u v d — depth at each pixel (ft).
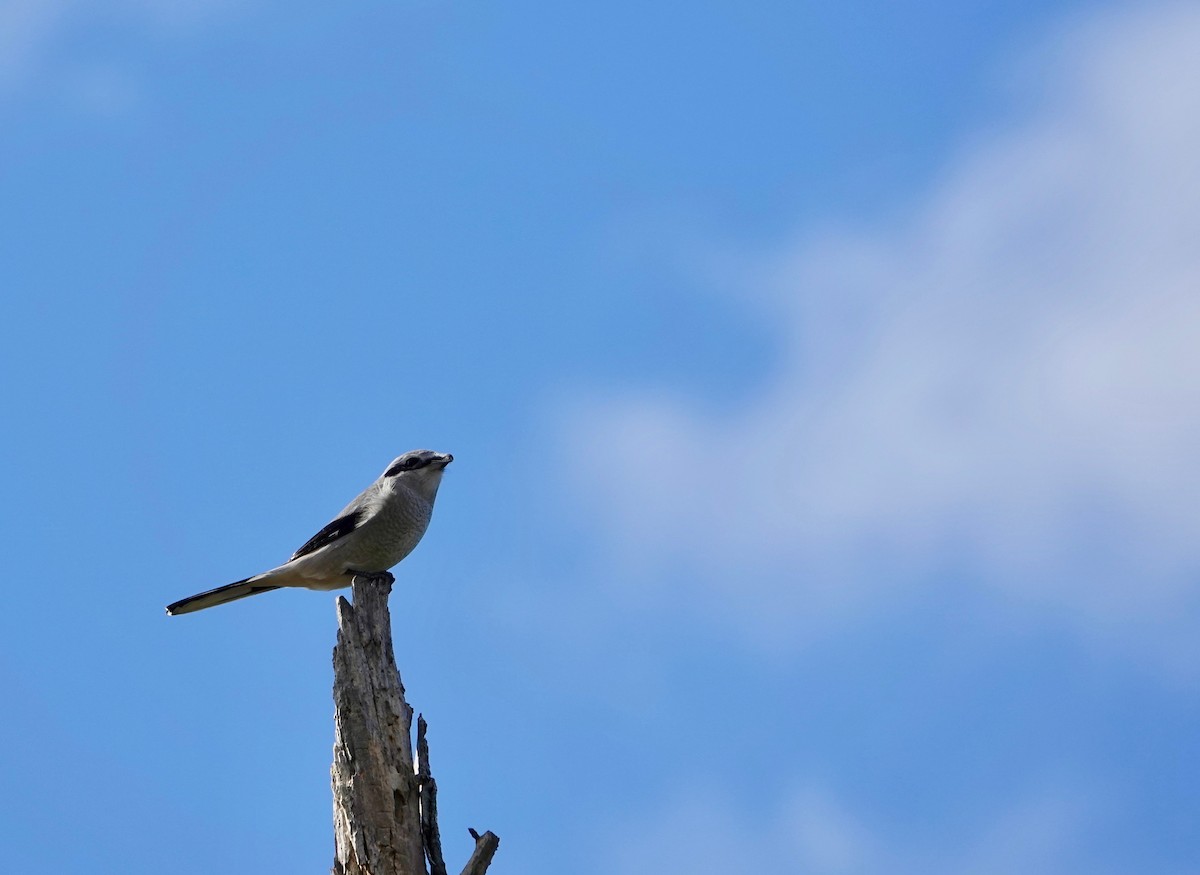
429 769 42.32
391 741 42.04
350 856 40.73
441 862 41.29
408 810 41.22
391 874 40.14
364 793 41.14
